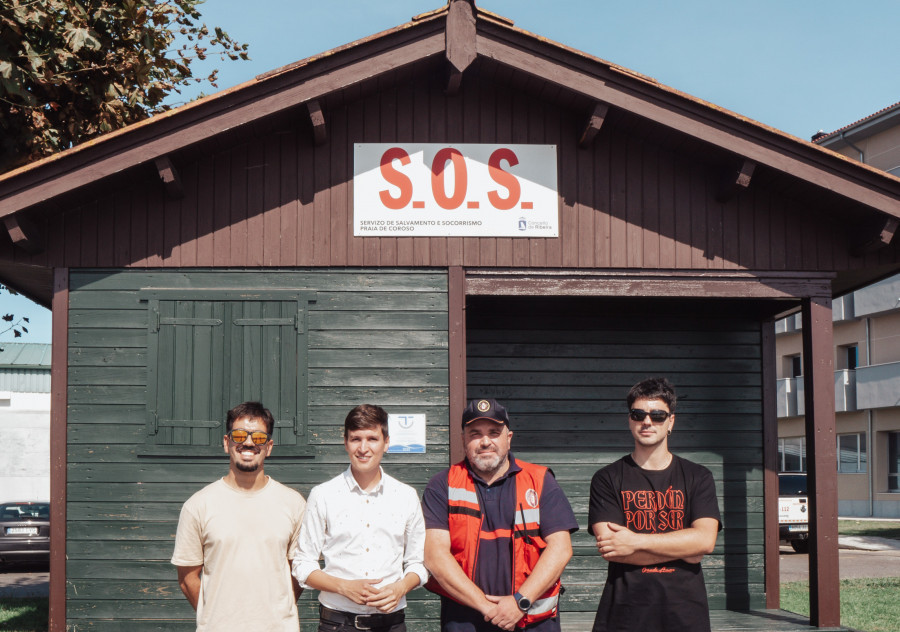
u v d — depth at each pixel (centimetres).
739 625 785
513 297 805
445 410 767
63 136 1103
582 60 739
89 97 1071
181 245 765
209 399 757
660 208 795
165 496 744
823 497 773
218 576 443
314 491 462
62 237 757
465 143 788
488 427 446
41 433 2502
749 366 929
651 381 477
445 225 780
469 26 736
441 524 448
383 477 466
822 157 747
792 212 802
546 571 432
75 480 742
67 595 730
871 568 1583
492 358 910
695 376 923
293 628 450
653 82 738
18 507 1717
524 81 771
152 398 752
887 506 3000
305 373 763
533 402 909
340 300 772
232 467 461
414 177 783
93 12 1045
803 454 3366
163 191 768
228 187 772
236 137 759
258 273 770
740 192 797
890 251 802
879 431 3055
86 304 757
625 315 926
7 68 942
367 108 785
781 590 1227
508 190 787
